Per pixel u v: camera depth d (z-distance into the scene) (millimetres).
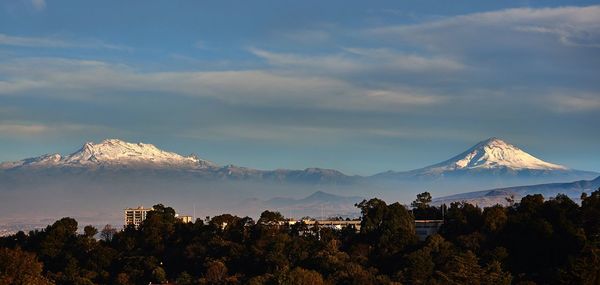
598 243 193250
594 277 162500
